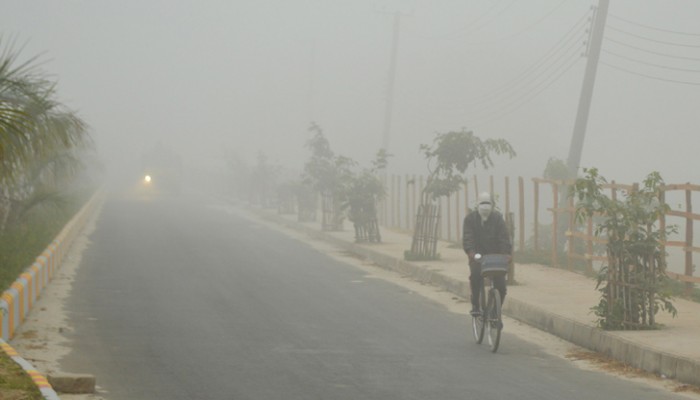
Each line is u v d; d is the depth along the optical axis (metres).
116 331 20.59
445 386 15.60
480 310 20.66
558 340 21.27
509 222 29.30
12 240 29.45
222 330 21.06
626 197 25.70
